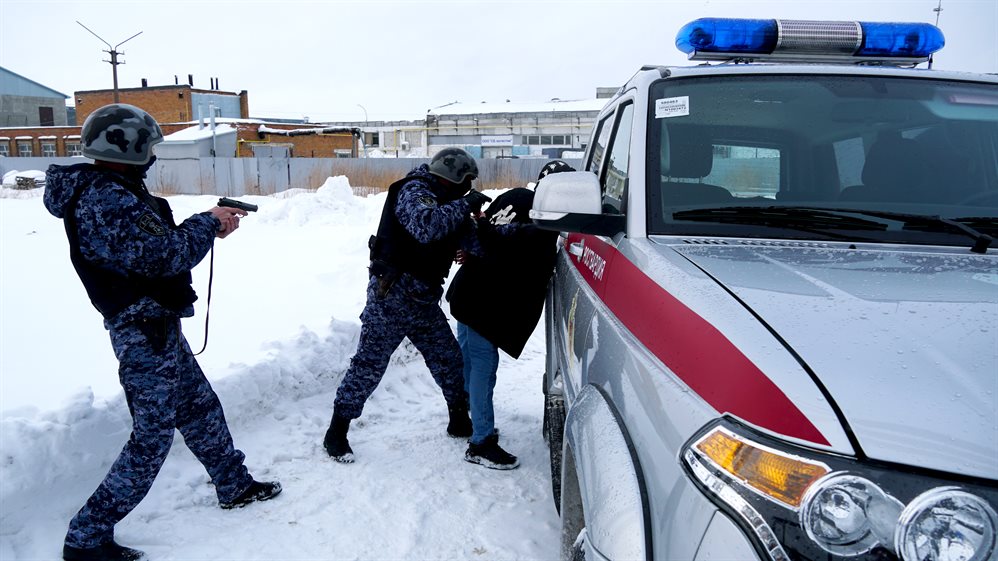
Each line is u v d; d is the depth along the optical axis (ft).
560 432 9.99
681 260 5.78
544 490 11.44
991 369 4.00
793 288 5.01
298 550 9.55
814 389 3.99
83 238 8.39
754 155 7.43
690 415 4.48
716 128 7.60
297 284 24.31
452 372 13.19
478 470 12.10
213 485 11.28
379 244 12.09
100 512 8.88
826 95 8.02
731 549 3.89
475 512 10.66
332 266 27.63
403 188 11.75
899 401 3.86
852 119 7.77
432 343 12.94
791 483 3.80
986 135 7.67
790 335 4.38
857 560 3.57
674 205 6.98
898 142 7.63
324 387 15.55
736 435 4.09
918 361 4.09
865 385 3.97
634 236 6.71
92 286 8.66
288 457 12.43
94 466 10.71
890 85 8.16
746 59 9.29
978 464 3.58
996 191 7.24
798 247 6.28
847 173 7.43
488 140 206.28
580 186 7.07
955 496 3.51
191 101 212.84
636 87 8.47
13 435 9.99
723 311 4.72
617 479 5.06
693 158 7.36
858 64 9.20
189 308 9.34
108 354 16.38
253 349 16.43
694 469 4.25
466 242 11.46
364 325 12.12
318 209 44.19
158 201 9.25
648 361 5.27
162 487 10.97
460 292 11.95
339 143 181.88
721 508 4.02
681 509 4.28
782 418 3.97
